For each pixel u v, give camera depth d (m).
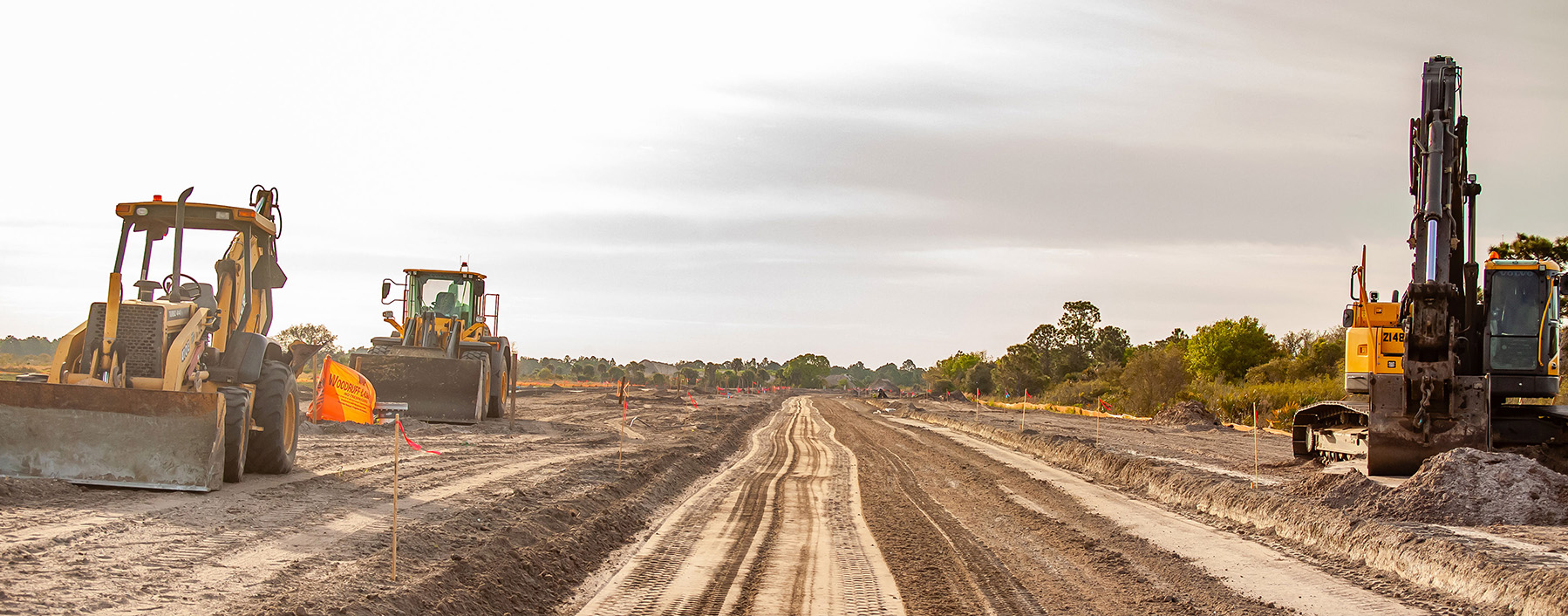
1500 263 14.73
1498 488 11.90
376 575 7.84
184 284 13.09
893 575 9.88
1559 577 8.00
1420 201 14.68
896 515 14.02
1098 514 14.17
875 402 69.50
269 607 6.61
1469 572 9.00
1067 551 11.39
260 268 14.06
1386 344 14.57
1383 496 12.43
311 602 6.82
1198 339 69.12
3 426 10.88
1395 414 14.20
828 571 10.04
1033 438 26.20
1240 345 67.56
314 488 12.37
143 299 12.51
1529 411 15.05
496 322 30.55
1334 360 54.28
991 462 22.22
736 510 14.28
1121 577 9.94
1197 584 9.60
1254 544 11.80
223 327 13.06
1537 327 14.55
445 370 25.50
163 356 11.80
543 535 10.49
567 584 9.27
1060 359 107.25
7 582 6.71
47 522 8.91
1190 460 20.09
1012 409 57.75
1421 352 14.17
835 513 14.15
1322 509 12.23
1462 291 14.88
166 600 6.66
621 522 12.38
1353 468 15.54
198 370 12.47
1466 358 14.91
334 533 9.39
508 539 9.73
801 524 13.06
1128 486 17.72
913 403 67.69
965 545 11.65
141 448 11.11
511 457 17.83
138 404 11.10
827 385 167.12
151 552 8.04
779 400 71.12
